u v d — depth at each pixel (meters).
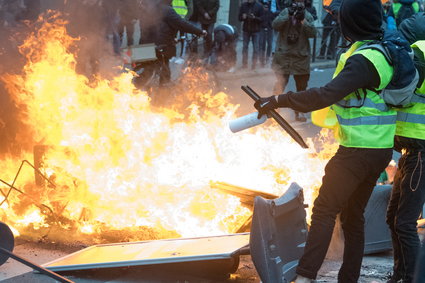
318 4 25.64
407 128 4.69
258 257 4.37
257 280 5.05
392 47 4.25
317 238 4.34
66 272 4.91
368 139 4.28
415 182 4.69
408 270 4.71
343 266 4.69
